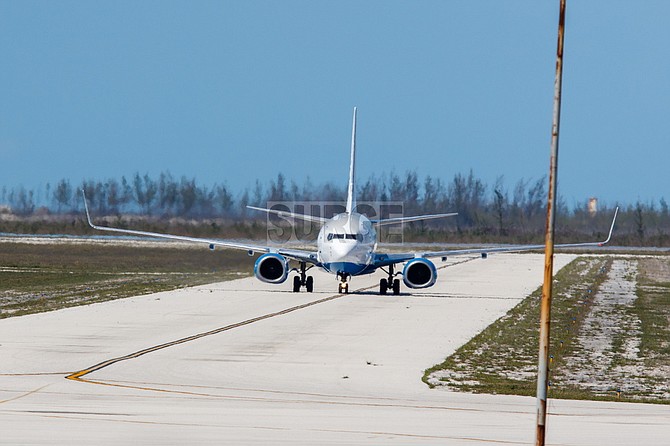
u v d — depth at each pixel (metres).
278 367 113.19
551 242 71.38
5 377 102.75
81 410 85.62
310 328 148.38
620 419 87.88
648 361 126.88
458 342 137.62
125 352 121.38
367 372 111.56
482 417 87.25
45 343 128.00
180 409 87.12
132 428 78.62
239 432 78.06
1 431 76.38
